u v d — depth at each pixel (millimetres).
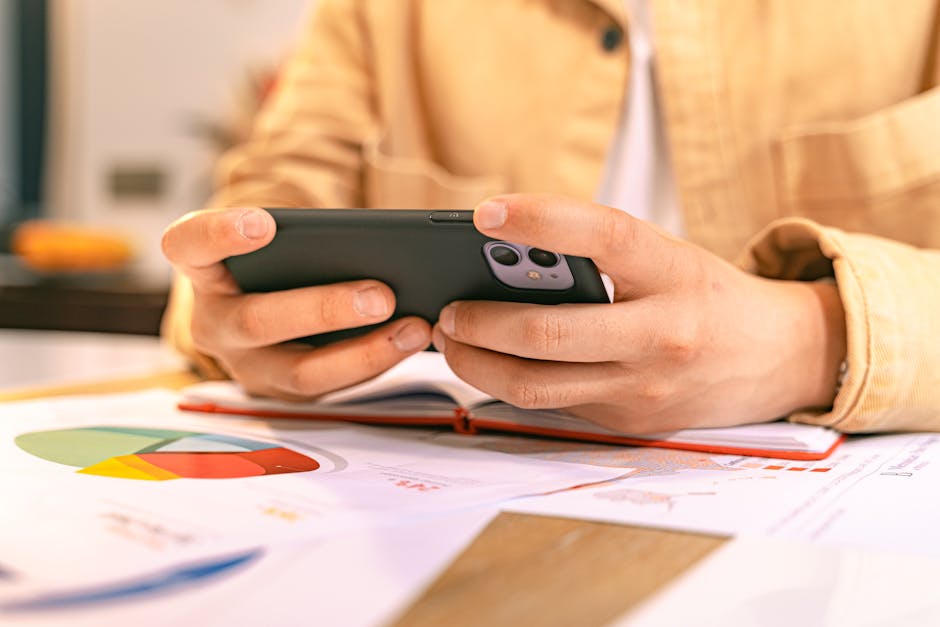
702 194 958
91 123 2293
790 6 932
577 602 301
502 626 280
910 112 873
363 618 284
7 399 783
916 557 348
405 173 1053
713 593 311
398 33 1075
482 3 1049
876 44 910
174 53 2225
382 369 620
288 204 1047
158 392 812
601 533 377
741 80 942
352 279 589
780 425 595
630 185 1019
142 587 305
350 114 1080
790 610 298
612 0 966
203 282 629
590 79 998
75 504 403
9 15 2287
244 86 2195
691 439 569
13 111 2316
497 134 1044
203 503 406
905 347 583
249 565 327
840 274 598
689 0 952
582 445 584
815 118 928
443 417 633
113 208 2299
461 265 530
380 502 411
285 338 610
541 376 540
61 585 306
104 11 2250
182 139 2242
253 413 692
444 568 331
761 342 568
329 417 673
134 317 1459
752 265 690
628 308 521
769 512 409
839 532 379
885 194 886
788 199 937
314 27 1130
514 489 442
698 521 394
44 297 1498
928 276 623
